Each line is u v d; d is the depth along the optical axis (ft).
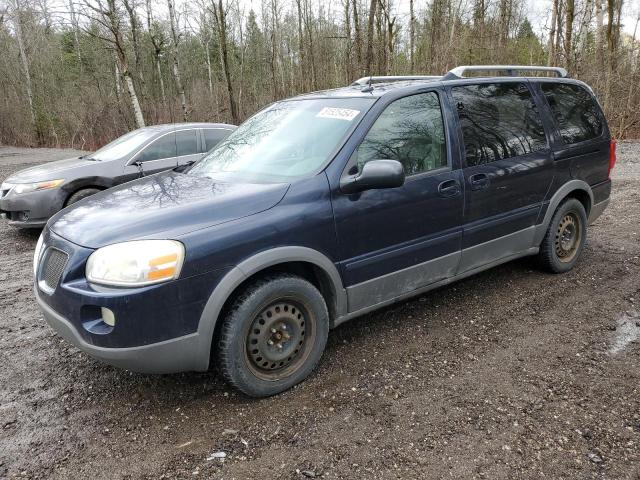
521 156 13.66
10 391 10.49
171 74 108.06
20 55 98.78
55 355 12.00
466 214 12.48
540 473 7.63
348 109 11.56
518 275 15.78
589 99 16.43
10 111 95.86
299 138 11.61
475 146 12.71
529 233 14.37
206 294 8.79
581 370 10.41
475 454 8.07
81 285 8.60
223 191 10.12
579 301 13.78
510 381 10.10
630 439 8.29
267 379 9.81
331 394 9.90
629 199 25.39
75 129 83.71
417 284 12.00
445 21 85.20
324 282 10.61
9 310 14.85
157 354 8.59
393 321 12.98
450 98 12.51
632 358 10.79
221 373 9.50
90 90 88.58
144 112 79.36
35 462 8.32
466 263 12.89
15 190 22.66
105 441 8.79
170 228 8.83
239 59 127.03
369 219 10.73
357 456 8.13
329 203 10.20
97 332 8.44
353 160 10.62
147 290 8.30
